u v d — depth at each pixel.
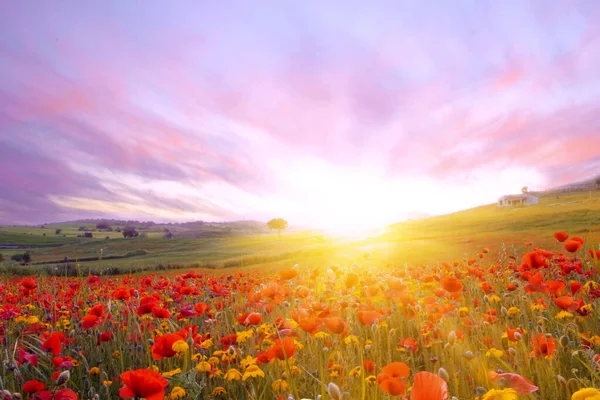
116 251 111.56
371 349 3.72
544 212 79.44
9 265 19.75
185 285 7.15
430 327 4.17
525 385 1.81
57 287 7.38
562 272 5.94
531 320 4.23
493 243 21.62
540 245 13.75
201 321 5.56
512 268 7.73
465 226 82.44
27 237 181.88
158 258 84.25
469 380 3.05
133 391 1.95
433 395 1.35
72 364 3.37
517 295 5.07
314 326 3.09
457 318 4.50
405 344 3.75
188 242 149.88
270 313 4.85
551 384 2.67
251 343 3.73
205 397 3.18
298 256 37.84
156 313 4.07
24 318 4.97
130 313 4.97
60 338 3.52
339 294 5.77
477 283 6.91
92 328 4.89
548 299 4.57
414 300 5.21
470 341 3.93
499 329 4.10
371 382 2.70
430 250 22.28
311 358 3.43
